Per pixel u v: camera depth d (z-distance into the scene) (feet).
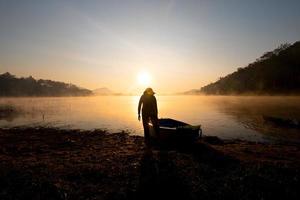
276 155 43.19
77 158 38.81
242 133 84.53
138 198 22.02
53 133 79.56
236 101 352.28
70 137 69.46
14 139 67.05
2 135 75.72
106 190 23.86
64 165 33.60
